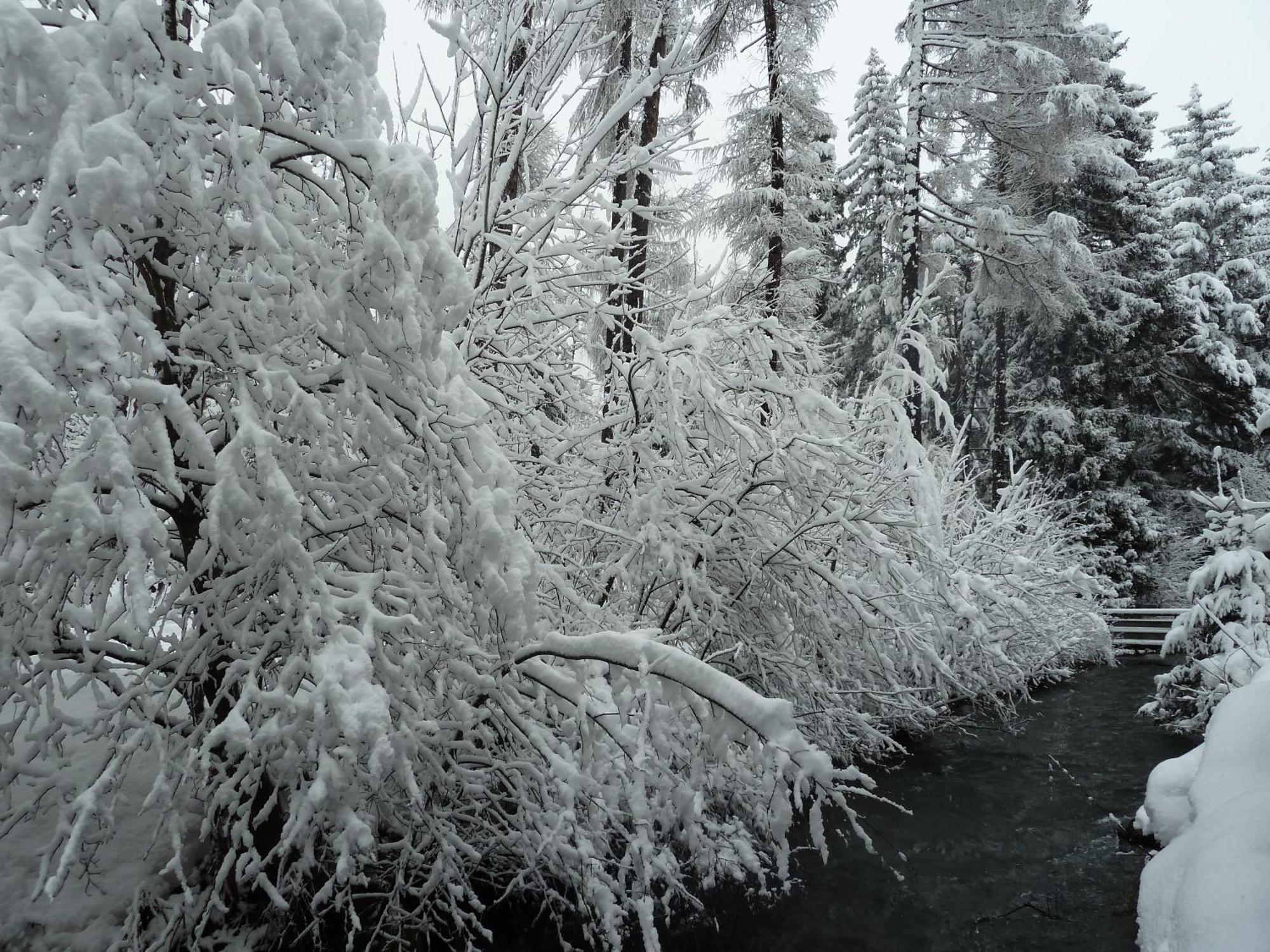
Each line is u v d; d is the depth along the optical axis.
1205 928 2.91
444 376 3.43
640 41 9.00
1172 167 29.23
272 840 3.81
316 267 3.23
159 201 3.12
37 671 2.86
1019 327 22.34
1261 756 3.96
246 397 3.05
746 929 4.50
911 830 5.83
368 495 3.56
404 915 3.49
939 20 13.98
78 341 2.33
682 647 5.94
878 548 5.64
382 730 2.52
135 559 2.37
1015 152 14.99
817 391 6.02
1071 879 5.08
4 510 2.25
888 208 22.48
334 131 3.17
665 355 5.43
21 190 2.81
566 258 5.71
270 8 2.79
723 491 5.63
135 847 3.88
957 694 8.38
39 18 2.86
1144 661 12.90
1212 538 7.90
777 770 2.94
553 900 4.39
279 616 3.33
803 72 13.68
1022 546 11.84
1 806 3.38
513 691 3.59
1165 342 20.08
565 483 5.73
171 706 3.54
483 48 5.00
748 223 13.37
